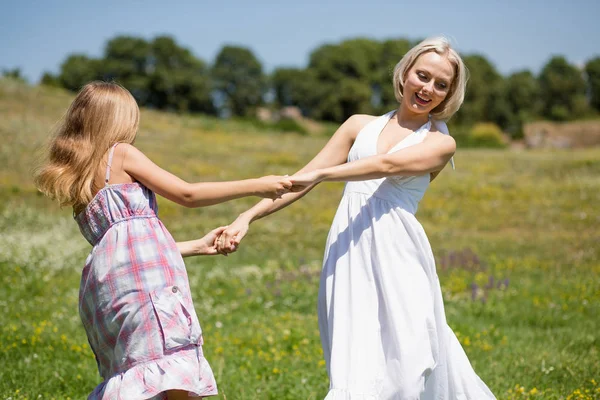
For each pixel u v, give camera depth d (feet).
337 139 11.68
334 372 10.07
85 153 9.71
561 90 325.62
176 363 9.30
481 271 35.24
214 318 25.41
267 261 37.63
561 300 28.81
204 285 31.17
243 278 32.86
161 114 123.03
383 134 11.28
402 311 10.25
